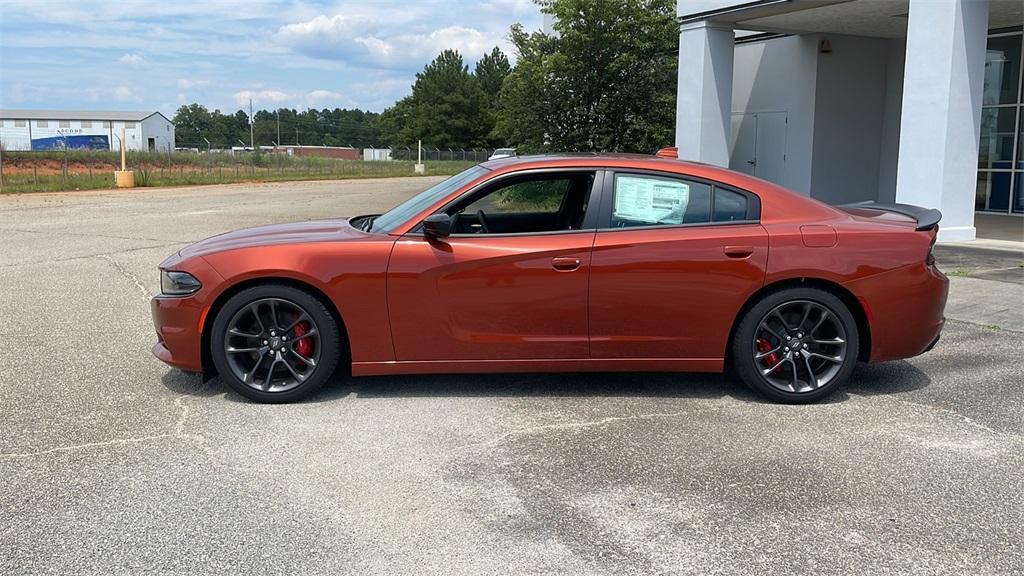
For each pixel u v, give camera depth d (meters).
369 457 4.14
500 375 5.59
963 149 11.54
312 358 4.95
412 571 3.05
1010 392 5.25
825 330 5.04
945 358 6.06
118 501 3.63
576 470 3.99
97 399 5.07
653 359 4.98
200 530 3.36
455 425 4.61
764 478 3.90
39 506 3.57
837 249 4.88
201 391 5.23
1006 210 16.14
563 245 4.82
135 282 9.38
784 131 17.86
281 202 23.62
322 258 4.81
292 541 3.27
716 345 4.95
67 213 19.12
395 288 4.81
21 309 7.82
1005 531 3.38
